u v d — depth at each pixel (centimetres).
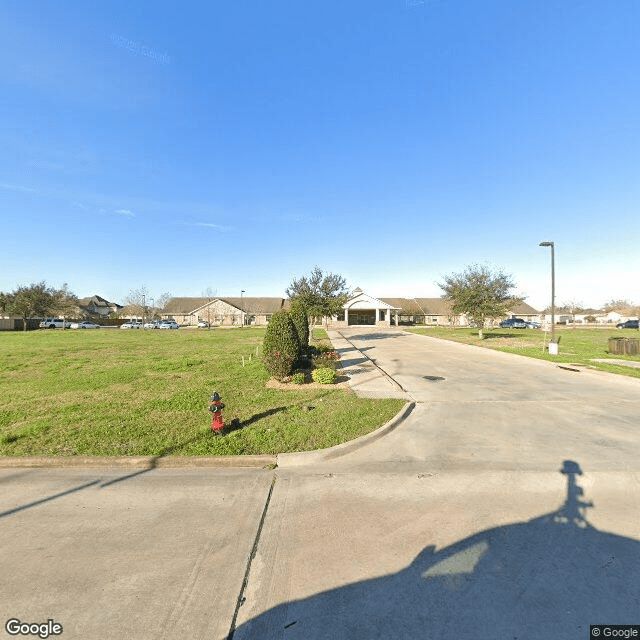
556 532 334
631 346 1603
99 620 243
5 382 1046
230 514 371
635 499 395
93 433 595
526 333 3472
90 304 8356
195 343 2456
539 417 705
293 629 235
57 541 327
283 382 1012
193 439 567
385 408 738
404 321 6525
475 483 435
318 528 344
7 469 486
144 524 353
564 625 235
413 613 246
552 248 1686
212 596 262
